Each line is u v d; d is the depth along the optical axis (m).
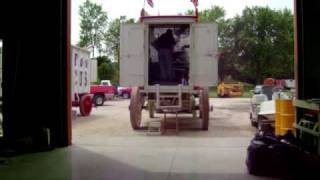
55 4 9.36
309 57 9.26
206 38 12.59
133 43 12.70
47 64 9.43
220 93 40.97
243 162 7.76
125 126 14.15
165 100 12.77
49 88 9.45
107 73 55.59
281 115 9.70
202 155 8.46
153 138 10.92
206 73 12.61
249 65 54.72
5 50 9.48
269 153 6.70
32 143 9.11
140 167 7.36
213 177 6.64
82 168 7.27
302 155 6.70
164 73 12.96
